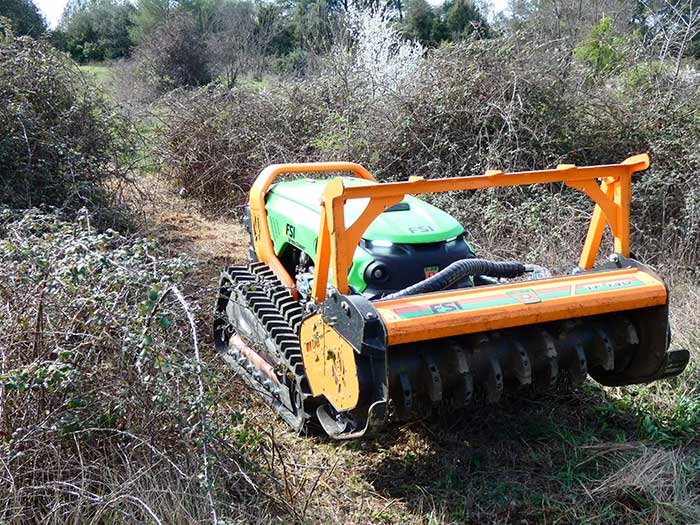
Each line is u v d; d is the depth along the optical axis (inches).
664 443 145.8
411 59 425.1
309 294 155.5
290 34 1059.9
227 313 193.8
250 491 125.0
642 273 136.6
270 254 180.2
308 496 125.3
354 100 363.3
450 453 143.0
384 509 125.9
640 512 123.0
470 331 119.0
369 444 146.3
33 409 117.1
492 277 159.5
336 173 304.7
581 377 134.3
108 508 110.7
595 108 308.5
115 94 606.2
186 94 422.3
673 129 281.4
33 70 275.4
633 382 145.8
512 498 128.5
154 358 112.2
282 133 370.6
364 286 140.5
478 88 307.3
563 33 517.7
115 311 116.6
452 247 146.5
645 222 264.1
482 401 137.3
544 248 243.4
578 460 138.9
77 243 118.4
